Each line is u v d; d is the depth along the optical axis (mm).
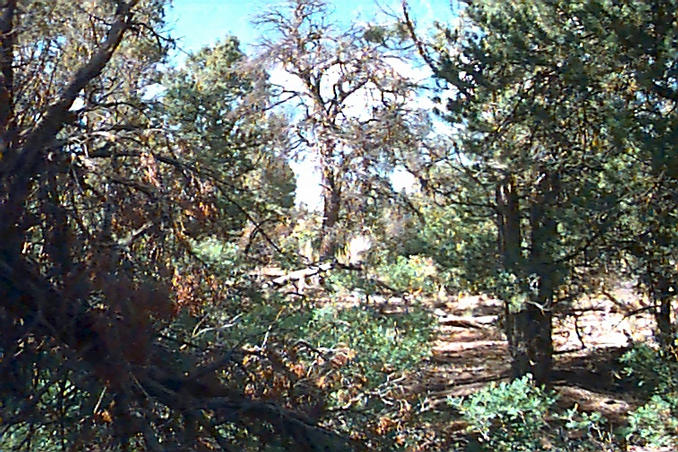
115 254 6238
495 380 14891
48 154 6418
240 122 19047
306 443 6781
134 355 6137
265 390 6910
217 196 7402
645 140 10297
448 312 21594
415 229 16375
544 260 13055
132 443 6352
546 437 9734
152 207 6523
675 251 11508
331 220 19203
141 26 7762
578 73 11375
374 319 11148
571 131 12484
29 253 6363
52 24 7301
